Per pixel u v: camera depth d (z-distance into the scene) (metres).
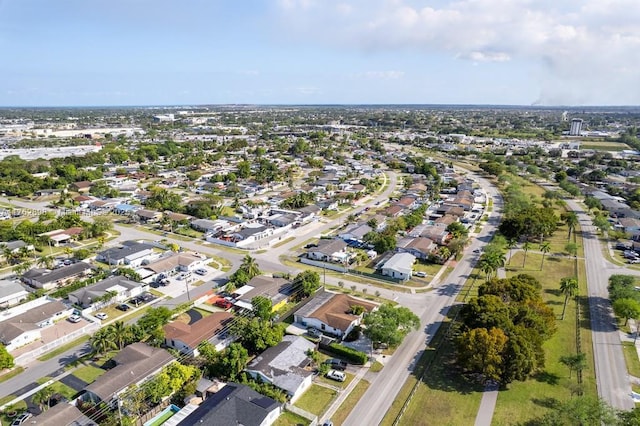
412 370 70.00
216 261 117.88
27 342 77.38
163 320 78.44
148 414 58.94
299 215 158.62
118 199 180.12
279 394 61.62
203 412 55.75
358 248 128.00
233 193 195.12
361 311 85.06
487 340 64.06
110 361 72.31
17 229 129.00
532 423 58.16
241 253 124.19
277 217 155.25
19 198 185.62
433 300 94.62
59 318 86.56
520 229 130.00
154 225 150.38
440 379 67.62
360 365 71.44
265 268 112.75
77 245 128.75
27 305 90.50
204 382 64.88
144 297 95.50
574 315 88.19
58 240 126.81
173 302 93.81
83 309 89.50
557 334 80.75
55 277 100.88
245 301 89.88
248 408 57.03
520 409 60.84
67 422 54.47
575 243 132.25
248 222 152.12
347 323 80.31
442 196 194.12
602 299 95.62
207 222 147.00
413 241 125.44
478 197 192.12
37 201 181.25
